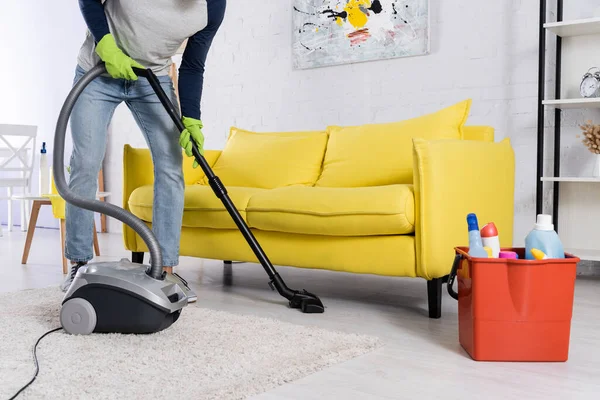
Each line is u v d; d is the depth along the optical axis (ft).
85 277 5.67
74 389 4.21
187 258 12.23
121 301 5.57
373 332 6.21
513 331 5.14
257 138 10.25
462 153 7.22
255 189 8.51
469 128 8.64
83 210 7.21
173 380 4.43
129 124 16.96
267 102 13.52
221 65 14.19
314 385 4.54
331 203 7.29
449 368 4.98
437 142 6.86
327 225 7.31
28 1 19.54
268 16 13.41
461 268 5.55
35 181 19.77
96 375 4.53
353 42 12.12
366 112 12.12
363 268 7.24
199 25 7.07
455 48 11.09
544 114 10.34
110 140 17.37
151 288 5.61
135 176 9.45
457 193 7.08
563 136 10.16
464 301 5.48
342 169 8.91
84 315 5.61
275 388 4.46
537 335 5.14
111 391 4.19
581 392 4.42
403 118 11.69
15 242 15.07
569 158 10.12
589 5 9.94
